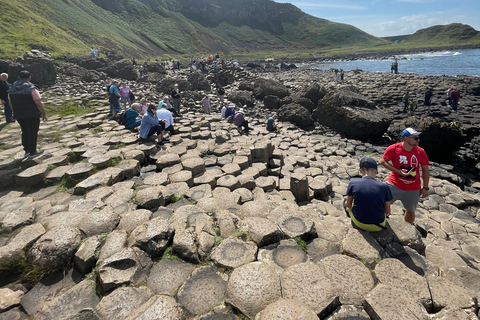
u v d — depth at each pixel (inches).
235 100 820.0
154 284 117.6
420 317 93.1
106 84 817.5
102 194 198.7
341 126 624.4
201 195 209.9
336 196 298.5
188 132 404.8
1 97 378.9
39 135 348.2
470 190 394.0
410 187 190.4
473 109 745.6
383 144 603.8
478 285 122.4
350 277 115.3
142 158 278.2
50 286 121.7
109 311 103.0
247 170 290.0
